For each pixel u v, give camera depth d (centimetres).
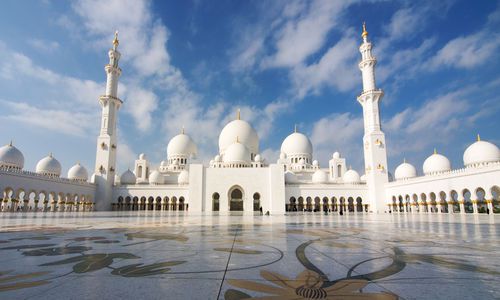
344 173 8469
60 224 2038
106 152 7181
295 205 7181
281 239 1179
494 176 4109
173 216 3603
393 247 959
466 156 5544
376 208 6556
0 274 591
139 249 911
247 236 1293
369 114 6975
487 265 678
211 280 552
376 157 6712
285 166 8731
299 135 9400
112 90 7444
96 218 2972
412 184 5747
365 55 7206
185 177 7994
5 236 1276
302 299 445
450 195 4928
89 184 6712
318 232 1483
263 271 623
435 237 1252
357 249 917
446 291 482
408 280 551
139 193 7356
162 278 564
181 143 9269
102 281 540
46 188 5409
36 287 500
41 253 833
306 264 693
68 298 444
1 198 4525
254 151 8962
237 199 7638
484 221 2498
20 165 5975
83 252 852
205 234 1374
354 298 449
